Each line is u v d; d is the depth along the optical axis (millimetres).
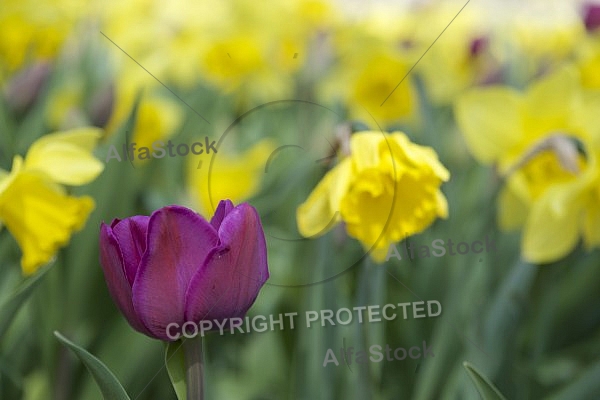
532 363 932
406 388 817
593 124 950
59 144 772
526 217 1003
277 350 824
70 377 837
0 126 927
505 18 1564
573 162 913
